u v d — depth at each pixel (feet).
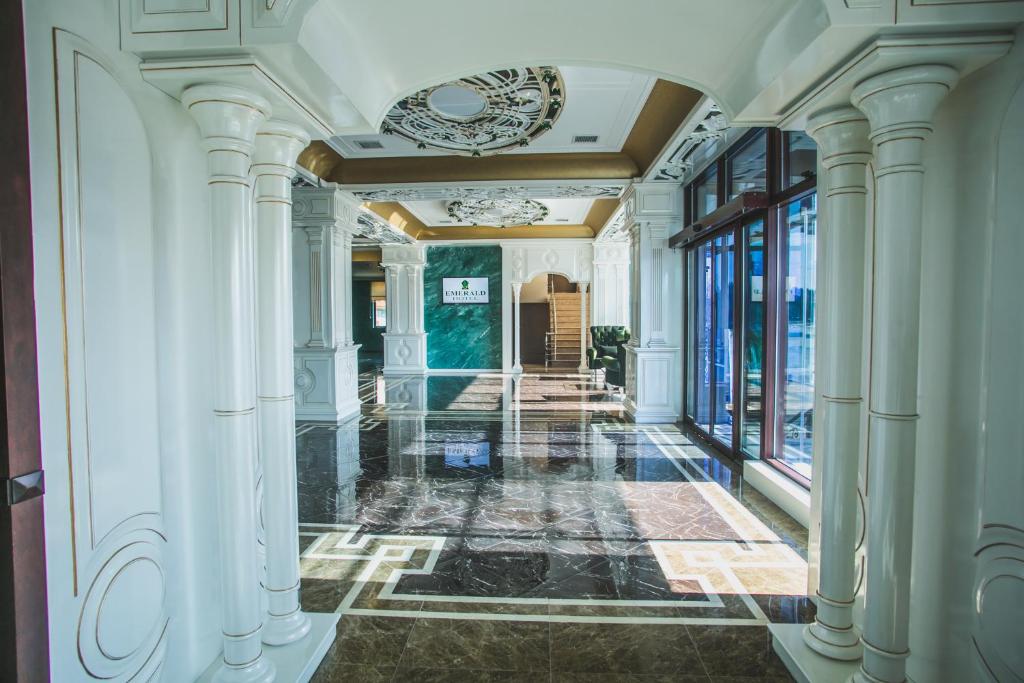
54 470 4.78
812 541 8.92
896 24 5.12
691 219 22.09
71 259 4.99
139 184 5.90
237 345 6.31
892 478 5.83
